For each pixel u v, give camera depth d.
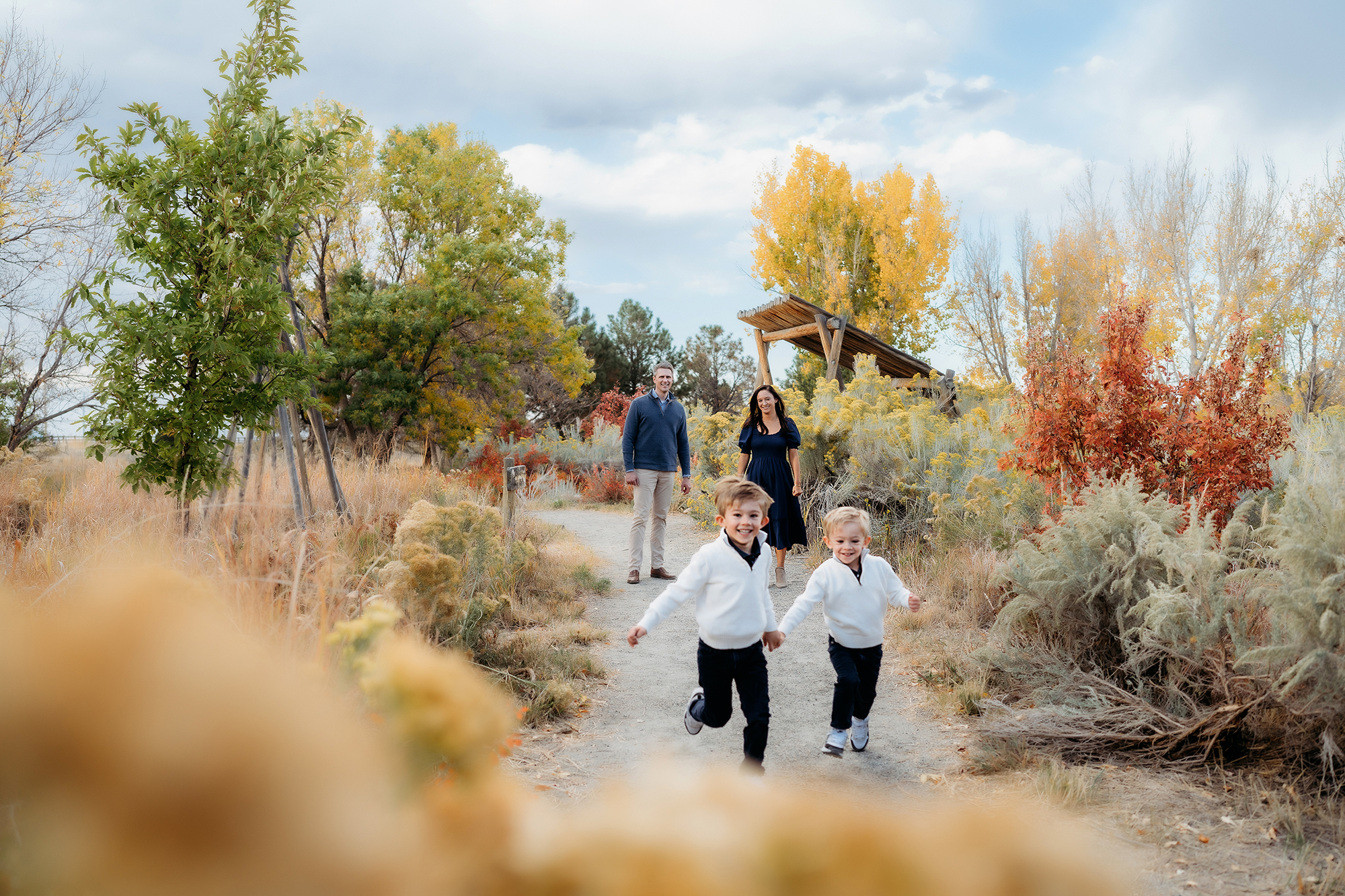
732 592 3.42
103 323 5.17
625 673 4.96
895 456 8.52
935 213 26.80
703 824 0.20
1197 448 5.32
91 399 5.28
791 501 7.03
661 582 7.51
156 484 5.62
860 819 0.19
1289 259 20.00
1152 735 3.54
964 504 7.17
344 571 3.70
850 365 14.82
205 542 3.57
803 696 4.67
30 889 0.18
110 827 0.18
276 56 5.83
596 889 0.19
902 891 0.18
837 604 3.82
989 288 23.20
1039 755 3.52
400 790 0.22
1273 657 3.24
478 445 19.45
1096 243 22.20
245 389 5.71
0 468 7.09
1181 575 4.20
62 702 0.19
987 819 0.19
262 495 5.89
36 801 0.19
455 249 17.27
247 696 0.19
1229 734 3.47
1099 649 4.36
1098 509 4.62
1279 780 3.19
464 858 0.20
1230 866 2.62
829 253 26.66
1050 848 0.18
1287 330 19.64
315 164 5.81
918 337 27.45
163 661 0.19
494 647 4.70
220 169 5.52
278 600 2.62
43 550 3.40
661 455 7.44
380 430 16.78
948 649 5.03
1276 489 5.27
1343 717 3.14
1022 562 4.77
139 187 5.20
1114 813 2.95
